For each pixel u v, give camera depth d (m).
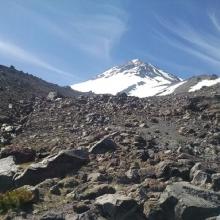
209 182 31.31
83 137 42.12
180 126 48.53
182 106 55.06
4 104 59.25
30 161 37.53
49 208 28.77
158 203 28.50
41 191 30.78
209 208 28.27
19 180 32.59
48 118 52.38
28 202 29.12
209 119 51.28
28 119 52.94
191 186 29.83
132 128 46.34
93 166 34.59
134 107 57.91
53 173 33.47
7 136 45.38
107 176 32.41
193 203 28.36
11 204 28.97
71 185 31.55
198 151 39.66
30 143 42.16
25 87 78.75
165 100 65.06
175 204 28.56
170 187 29.53
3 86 71.88
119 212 27.61
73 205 28.56
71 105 58.56
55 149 38.66
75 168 34.19
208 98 56.94
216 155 39.22
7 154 37.56
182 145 40.97
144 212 28.25
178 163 33.69
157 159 35.53
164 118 52.06
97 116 51.00
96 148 37.00
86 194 29.73
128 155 36.34
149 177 32.75
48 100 64.62
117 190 30.67
